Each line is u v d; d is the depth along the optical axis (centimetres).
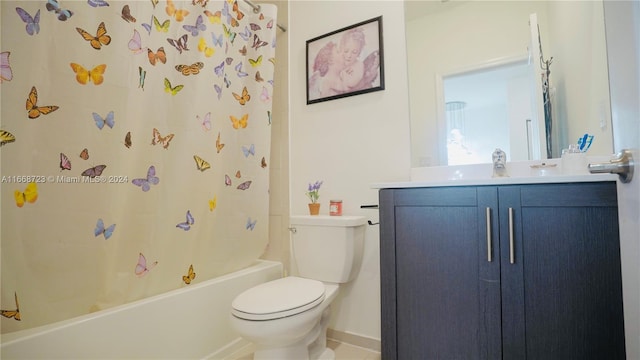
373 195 171
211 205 151
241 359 149
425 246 111
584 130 129
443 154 159
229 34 162
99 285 109
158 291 129
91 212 105
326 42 190
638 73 50
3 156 88
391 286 116
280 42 206
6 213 89
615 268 85
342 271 151
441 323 107
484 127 153
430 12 166
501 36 152
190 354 132
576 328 88
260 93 177
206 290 140
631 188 56
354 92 178
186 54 137
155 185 127
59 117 98
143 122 122
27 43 91
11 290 90
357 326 169
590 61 126
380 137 171
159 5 127
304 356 132
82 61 102
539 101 143
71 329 97
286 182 197
